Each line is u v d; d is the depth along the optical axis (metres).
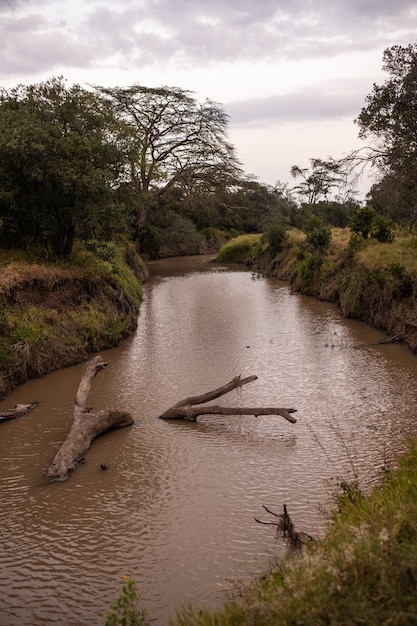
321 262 32.31
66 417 13.40
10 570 7.70
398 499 6.31
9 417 13.32
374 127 24.94
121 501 9.49
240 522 8.70
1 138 20.59
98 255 26.66
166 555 7.94
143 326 24.39
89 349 19.36
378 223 30.67
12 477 10.45
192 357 18.77
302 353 19.06
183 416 13.09
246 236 61.84
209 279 42.53
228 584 7.18
